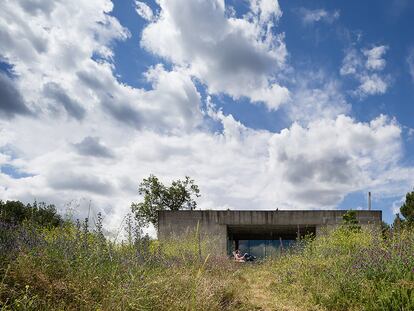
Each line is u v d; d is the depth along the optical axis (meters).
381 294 7.19
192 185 42.97
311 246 15.69
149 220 41.41
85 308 5.04
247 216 31.55
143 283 5.98
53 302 4.94
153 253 8.98
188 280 7.00
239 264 16.80
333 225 31.00
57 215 8.25
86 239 6.94
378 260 9.16
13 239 6.33
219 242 31.02
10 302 4.59
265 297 9.23
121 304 5.29
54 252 6.29
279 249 17.77
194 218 31.48
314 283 9.60
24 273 5.25
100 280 5.87
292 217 31.47
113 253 7.26
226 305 7.19
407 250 9.52
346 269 9.61
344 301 7.92
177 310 5.82
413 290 6.93
